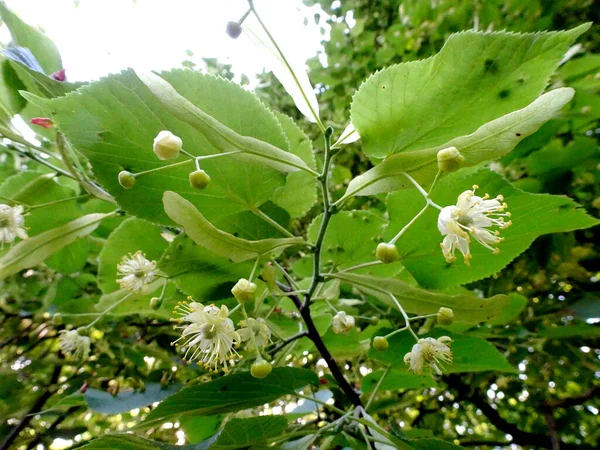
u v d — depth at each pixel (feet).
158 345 0.88
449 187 0.46
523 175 0.81
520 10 0.93
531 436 1.15
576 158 0.76
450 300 0.43
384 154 0.41
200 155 0.43
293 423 0.66
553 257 0.86
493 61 0.37
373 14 1.39
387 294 0.45
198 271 0.45
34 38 0.60
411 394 0.90
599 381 1.17
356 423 0.48
